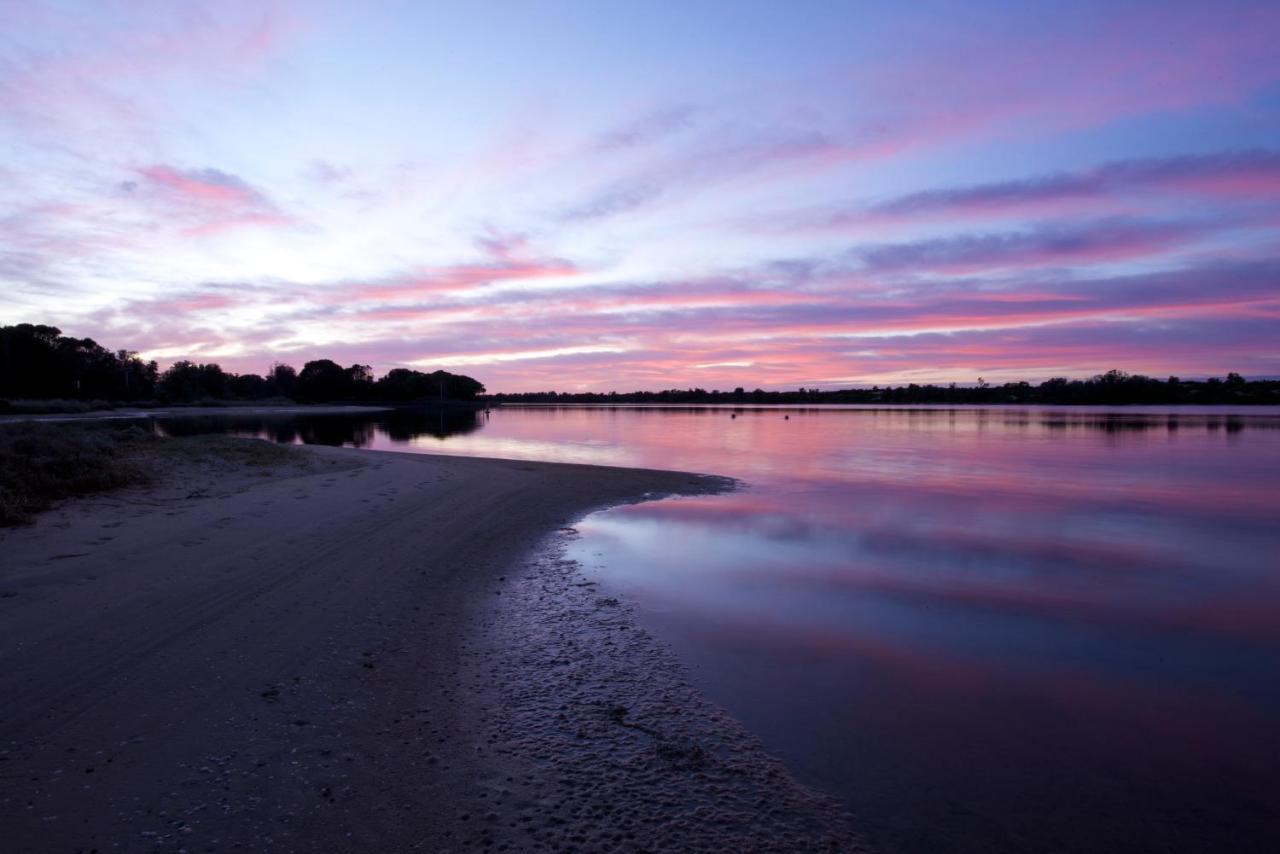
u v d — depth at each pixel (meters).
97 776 3.64
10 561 7.33
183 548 8.17
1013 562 9.49
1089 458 24.83
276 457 17.30
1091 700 5.29
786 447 30.17
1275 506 14.28
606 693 5.11
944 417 72.31
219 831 3.26
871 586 8.23
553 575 8.34
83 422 49.03
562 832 3.45
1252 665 6.01
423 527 10.45
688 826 3.56
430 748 4.17
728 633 6.52
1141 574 8.95
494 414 91.44
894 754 4.41
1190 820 3.80
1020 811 3.84
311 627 6.00
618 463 22.75
